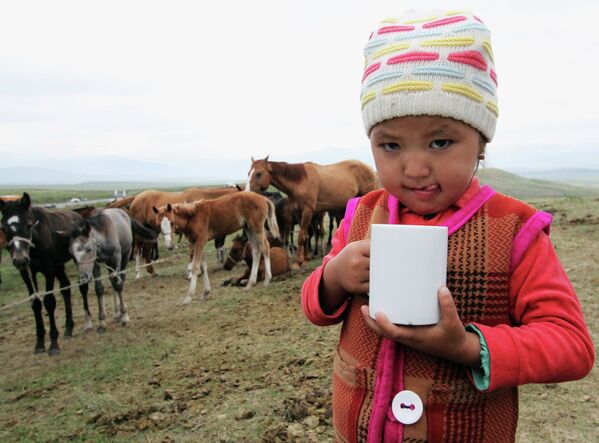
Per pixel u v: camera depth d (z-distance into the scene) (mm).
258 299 7309
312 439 2912
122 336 6219
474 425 895
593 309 4496
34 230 5762
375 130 916
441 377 897
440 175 860
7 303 9016
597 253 6547
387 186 926
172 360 4965
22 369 5352
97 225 6594
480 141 939
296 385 3779
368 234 1087
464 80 842
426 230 769
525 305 880
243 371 4309
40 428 3711
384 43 931
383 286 792
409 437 901
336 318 1059
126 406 3879
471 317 894
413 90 833
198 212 8180
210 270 10930
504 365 792
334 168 10859
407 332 783
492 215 925
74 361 5434
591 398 3082
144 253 10805
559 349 804
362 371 977
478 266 893
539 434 2742
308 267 9664
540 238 911
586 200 12484
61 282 6461
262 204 8531
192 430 3307
